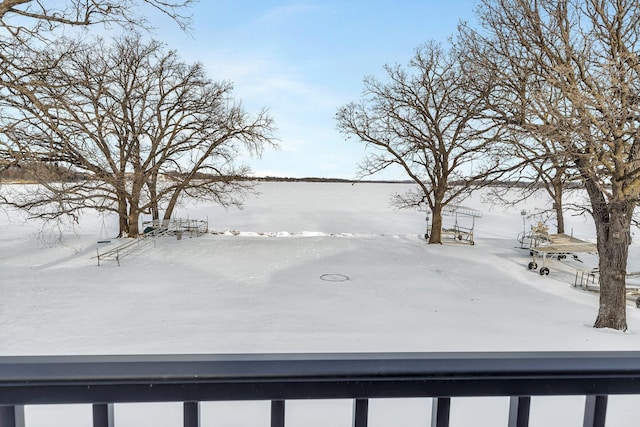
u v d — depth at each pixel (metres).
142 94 20.50
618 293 11.14
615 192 10.47
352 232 34.75
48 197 16.36
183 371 0.88
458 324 11.59
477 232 34.78
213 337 10.13
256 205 53.12
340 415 4.46
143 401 0.87
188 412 0.89
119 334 10.48
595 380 0.95
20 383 0.85
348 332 10.69
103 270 18.16
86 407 4.48
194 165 26.08
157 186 29.45
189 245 22.83
